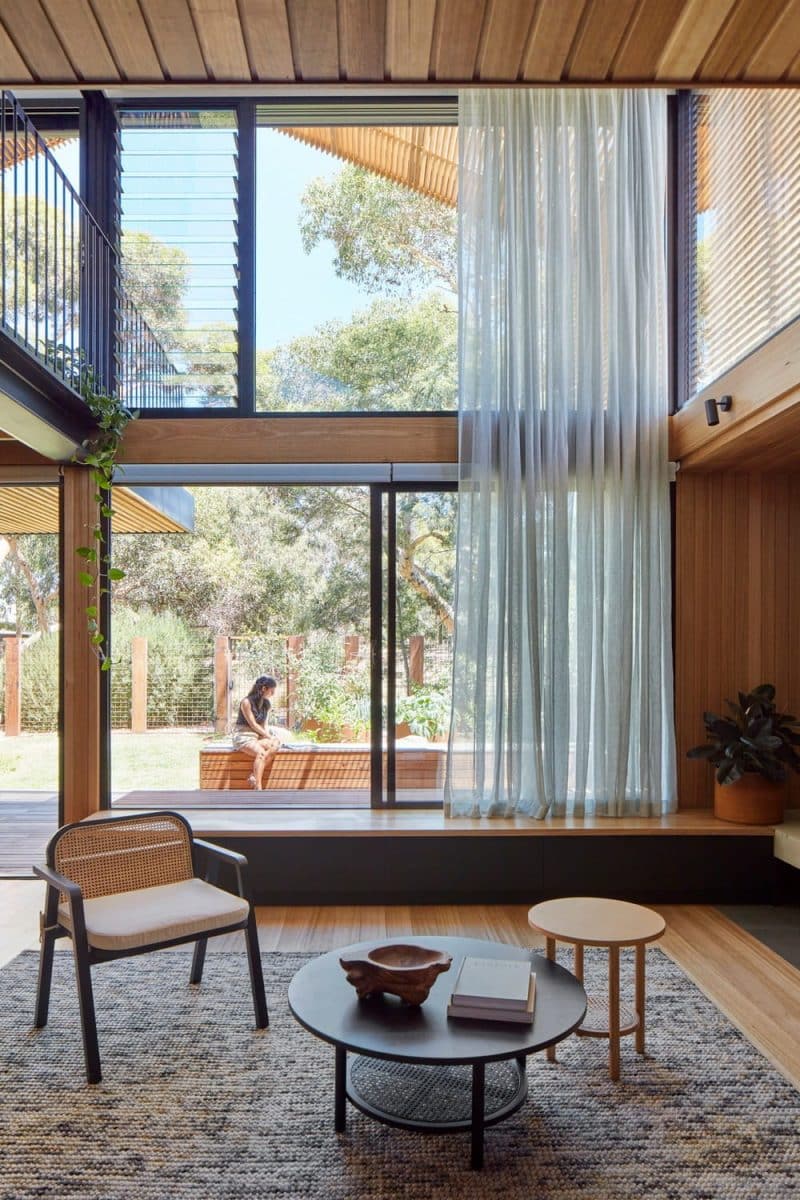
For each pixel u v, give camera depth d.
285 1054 3.01
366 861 4.64
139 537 5.31
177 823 3.63
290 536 5.34
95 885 3.35
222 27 1.78
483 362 5.03
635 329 5.09
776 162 4.43
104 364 5.17
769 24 1.76
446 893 4.69
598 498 5.04
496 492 5.07
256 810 5.18
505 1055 2.25
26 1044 3.07
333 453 5.12
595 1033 2.89
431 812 5.11
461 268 5.04
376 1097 2.60
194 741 5.29
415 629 5.27
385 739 5.28
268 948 4.04
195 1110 2.66
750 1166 2.39
